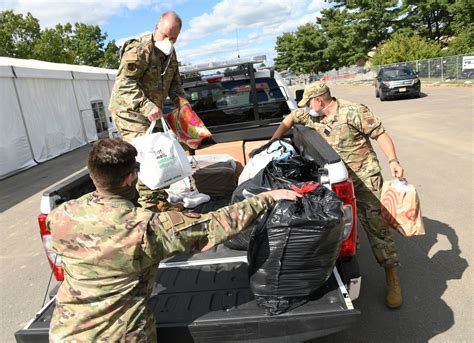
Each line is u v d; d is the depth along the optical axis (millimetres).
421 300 3326
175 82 3643
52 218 1900
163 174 2680
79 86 16266
